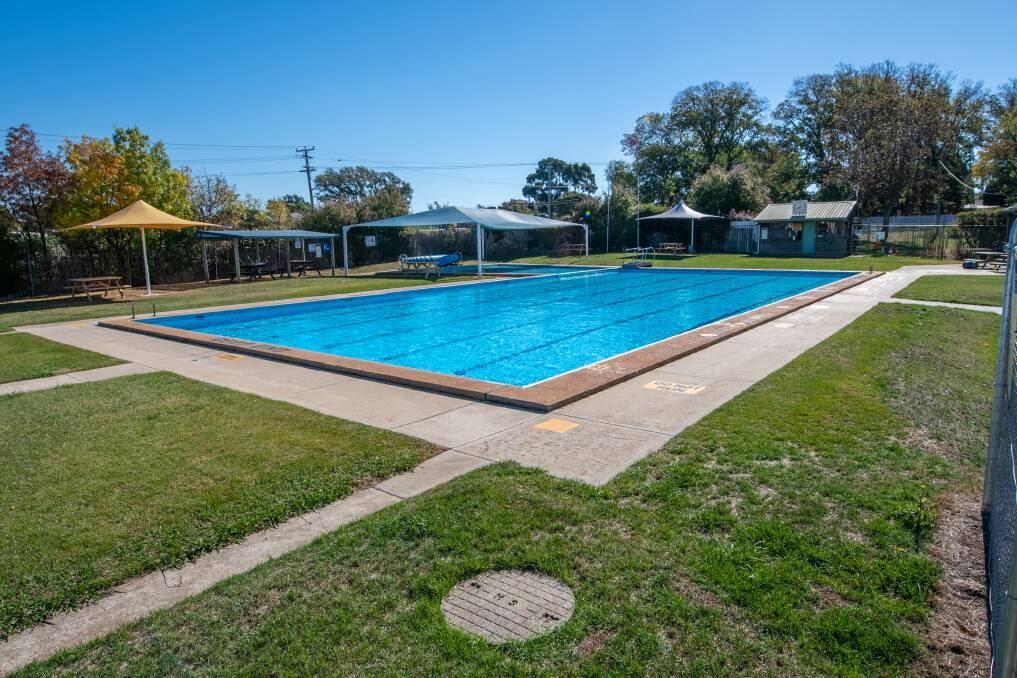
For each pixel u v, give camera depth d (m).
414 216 24.44
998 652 1.74
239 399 5.91
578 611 2.47
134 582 2.83
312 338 11.05
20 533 3.24
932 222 38.31
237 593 2.68
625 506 3.39
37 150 19.11
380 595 2.64
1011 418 2.50
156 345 9.36
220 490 3.75
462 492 3.61
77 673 2.23
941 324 9.51
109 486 3.83
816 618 2.38
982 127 39.41
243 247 26.92
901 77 37.78
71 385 6.66
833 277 20.14
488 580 2.74
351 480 3.88
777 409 5.05
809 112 42.50
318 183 82.81
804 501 3.35
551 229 37.25
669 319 13.00
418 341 10.66
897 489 3.45
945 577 2.63
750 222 32.66
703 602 2.51
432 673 2.17
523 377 7.91
